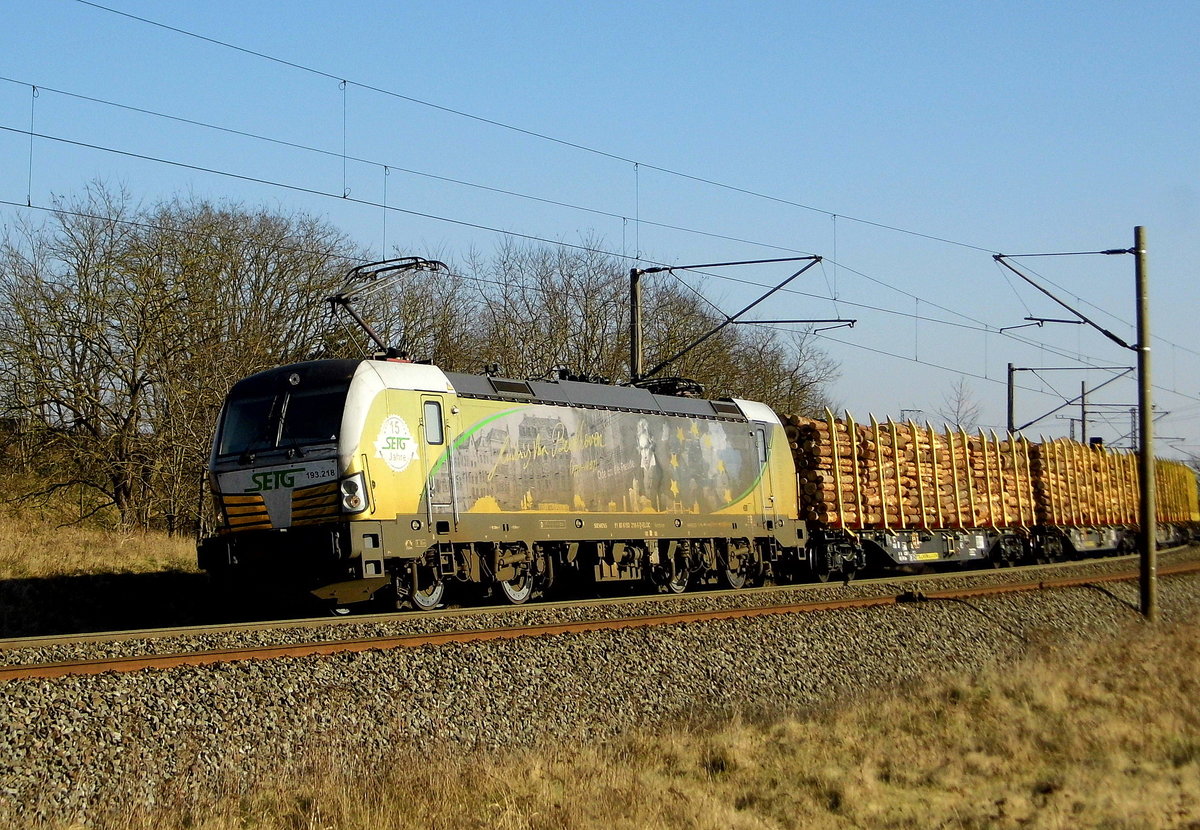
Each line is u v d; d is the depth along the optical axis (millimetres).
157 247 34719
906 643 19000
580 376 22297
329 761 10492
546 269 47188
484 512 18891
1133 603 26828
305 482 16969
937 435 32812
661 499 22703
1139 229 24828
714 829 9492
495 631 14984
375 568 16812
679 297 48875
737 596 21312
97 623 19703
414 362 18891
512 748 11797
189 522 32000
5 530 26141
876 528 29562
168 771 9891
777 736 12945
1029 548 36312
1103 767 11555
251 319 37156
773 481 26031
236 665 11844
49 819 8828
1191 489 52125
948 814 9938
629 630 16109
